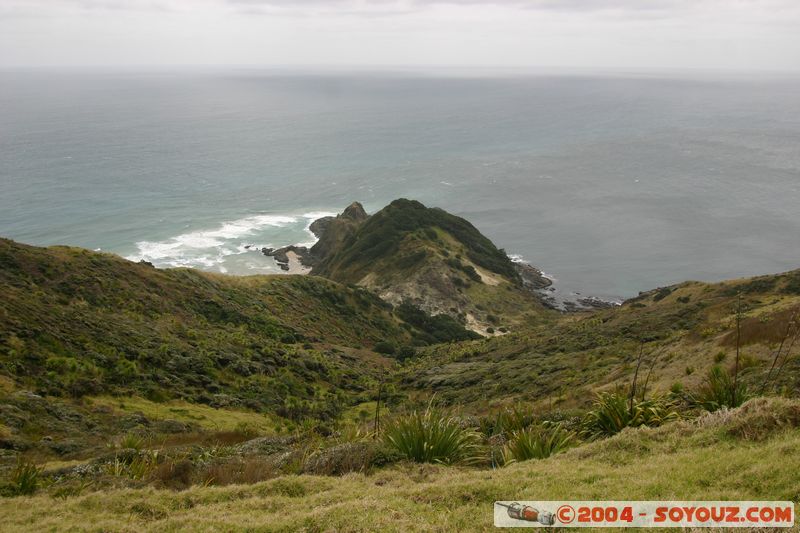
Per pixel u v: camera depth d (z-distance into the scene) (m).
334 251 119.31
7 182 173.00
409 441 12.30
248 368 43.88
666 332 43.06
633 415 12.79
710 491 8.04
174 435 24.81
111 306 49.22
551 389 32.12
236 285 71.56
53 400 27.33
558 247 135.38
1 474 14.73
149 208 151.88
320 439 17.27
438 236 113.62
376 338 75.00
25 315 35.62
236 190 176.75
